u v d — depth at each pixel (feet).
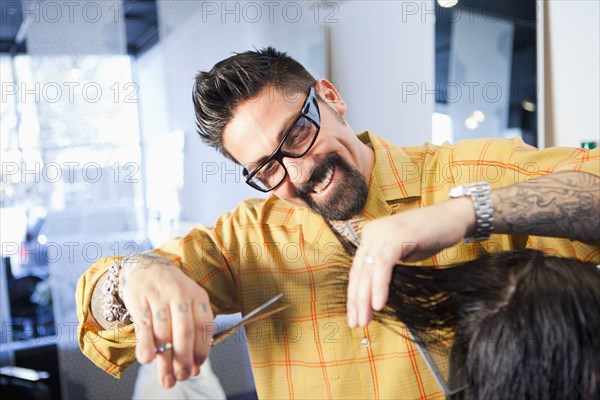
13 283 7.14
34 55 6.39
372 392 2.16
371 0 5.97
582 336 1.25
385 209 2.23
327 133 2.03
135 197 6.89
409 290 1.49
